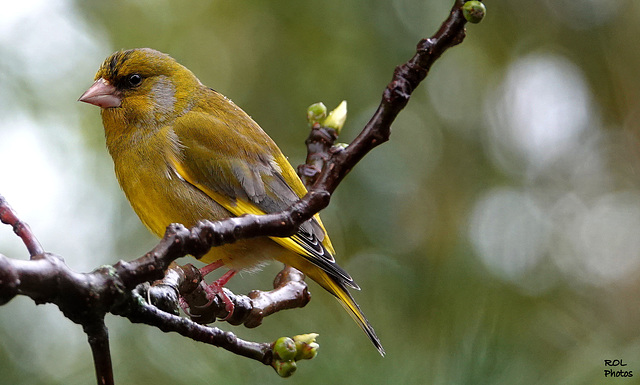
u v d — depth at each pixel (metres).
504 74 12.82
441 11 11.74
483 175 12.16
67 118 11.84
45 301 3.64
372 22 11.69
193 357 6.98
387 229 11.45
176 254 4.09
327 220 11.18
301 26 11.80
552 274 10.98
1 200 3.97
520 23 12.73
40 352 9.93
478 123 12.45
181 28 12.28
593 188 12.67
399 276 8.52
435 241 11.51
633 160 13.08
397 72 5.18
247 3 12.13
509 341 6.80
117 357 8.40
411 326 7.36
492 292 8.79
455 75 12.61
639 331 10.59
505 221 11.66
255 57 12.04
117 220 11.48
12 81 11.59
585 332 9.27
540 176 12.58
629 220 12.34
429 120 12.41
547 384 6.48
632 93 13.22
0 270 3.35
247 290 10.73
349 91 11.66
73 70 11.93
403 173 11.91
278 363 4.88
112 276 3.83
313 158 7.06
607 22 13.09
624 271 11.84
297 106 11.80
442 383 6.37
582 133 13.12
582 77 13.21
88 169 11.77
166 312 4.62
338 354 6.71
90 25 12.18
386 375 6.50
